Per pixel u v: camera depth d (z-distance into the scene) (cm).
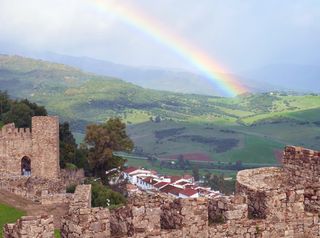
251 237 1567
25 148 9812
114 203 7269
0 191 7538
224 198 1586
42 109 13838
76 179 9981
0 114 13912
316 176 2116
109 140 11238
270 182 2225
